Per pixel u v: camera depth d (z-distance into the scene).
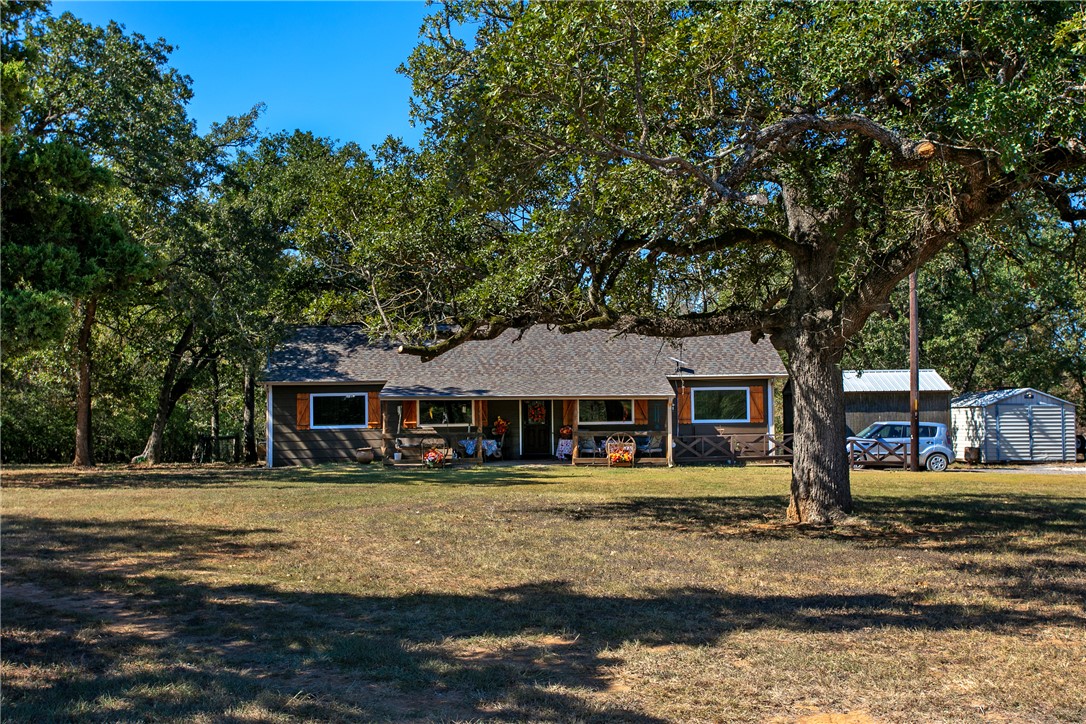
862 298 12.06
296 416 29.61
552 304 12.99
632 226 11.90
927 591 8.36
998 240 12.84
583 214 10.95
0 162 6.86
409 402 29.27
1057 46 8.77
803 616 7.34
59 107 20.64
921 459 28.47
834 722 4.89
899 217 13.04
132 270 7.42
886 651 6.27
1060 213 12.05
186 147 24.70
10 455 35.06
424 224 12.88
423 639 6.63
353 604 7.83
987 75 10.10
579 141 10.59
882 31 9.88
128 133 22.00
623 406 30.20
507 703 5.19
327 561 9.98
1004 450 32.78
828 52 10.09
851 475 25.00
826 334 12.80
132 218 23.02
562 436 29.91
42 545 11.18
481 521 13.45
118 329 33.12
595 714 5.00
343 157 16.86
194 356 35.12
